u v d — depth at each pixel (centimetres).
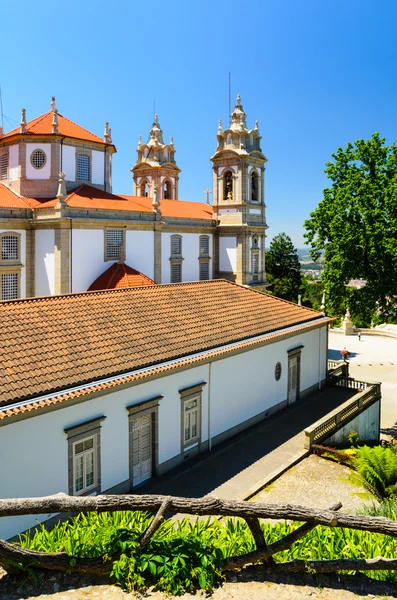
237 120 5550
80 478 1770
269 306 3164
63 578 895
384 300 3375
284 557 982
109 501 896
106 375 1845
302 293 8825
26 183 4269
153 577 896
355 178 3256
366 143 3316
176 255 5059
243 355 2562
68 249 3831
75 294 2383
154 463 2059
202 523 1073
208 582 886
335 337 6072
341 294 3403
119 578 877
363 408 2894
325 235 3475
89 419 1778
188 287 2991
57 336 1983
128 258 4303
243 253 5531
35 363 1773
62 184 3806
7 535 1517
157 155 6312
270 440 2475
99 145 4612
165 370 2034
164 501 918
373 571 980
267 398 2795
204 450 2333
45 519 1616
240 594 887
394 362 4856
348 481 2098
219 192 5644
